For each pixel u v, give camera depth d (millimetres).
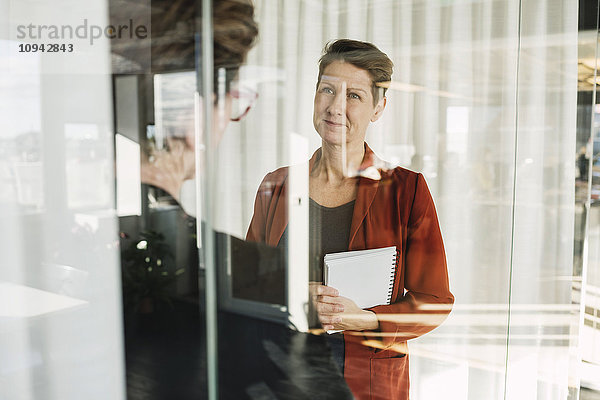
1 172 644
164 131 682
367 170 882
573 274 1156
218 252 729
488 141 1017
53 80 648
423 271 971
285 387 807
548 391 1175
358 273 884
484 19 979
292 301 806
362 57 848
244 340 756
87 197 670
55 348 688
